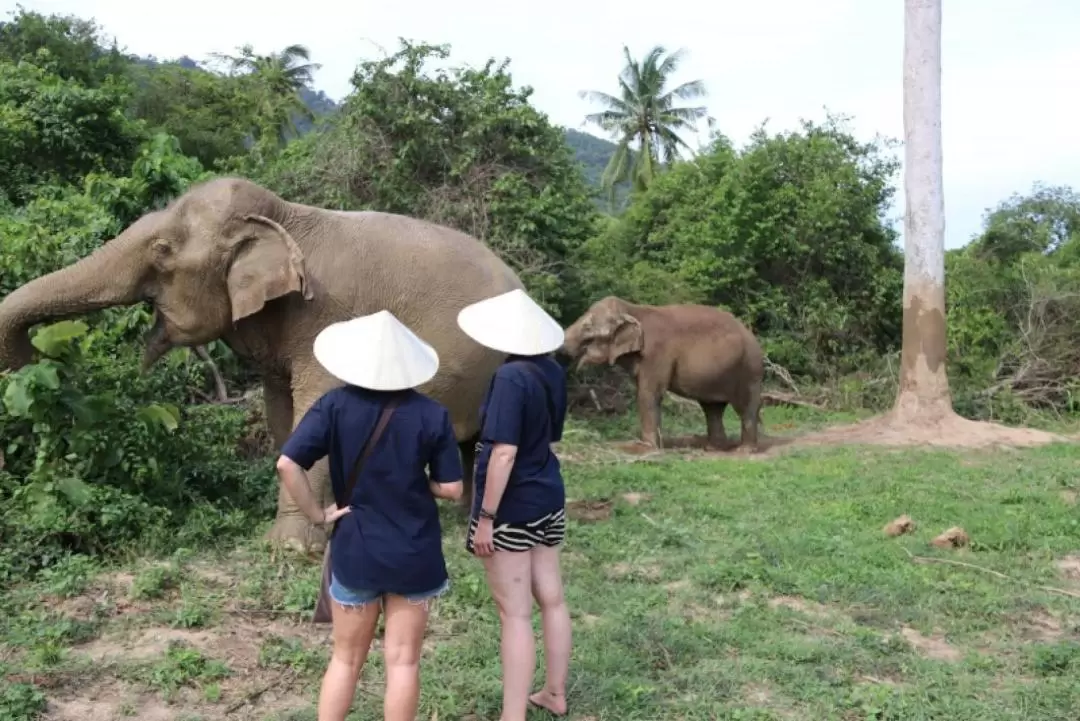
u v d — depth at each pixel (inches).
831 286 748.6
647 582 233.5
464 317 152.2
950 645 198.7
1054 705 166.4
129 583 209.2
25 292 232.7
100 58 1000.2
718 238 729.0
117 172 582.9
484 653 180.5
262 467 292.4
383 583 127.8
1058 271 685.9
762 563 242.5
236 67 1592.0
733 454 440.1
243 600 203.2
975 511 312.7
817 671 178.7
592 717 159.6
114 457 239.0
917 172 527.2
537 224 509.7
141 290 237.9
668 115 1534.2
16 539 215.0
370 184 502.3
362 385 127.4
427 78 505.7
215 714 156.2
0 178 517.3
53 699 157.2
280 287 229.6
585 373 560.7
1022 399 635.5
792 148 754.2
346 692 134.0
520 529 146.6
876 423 539.5
